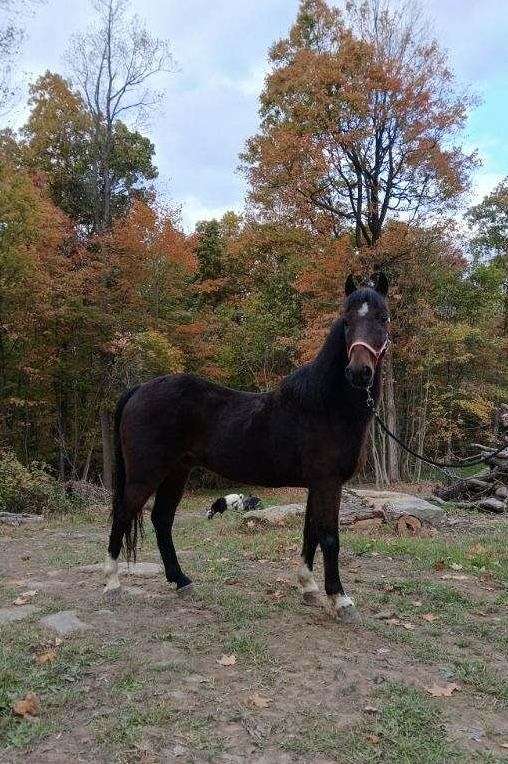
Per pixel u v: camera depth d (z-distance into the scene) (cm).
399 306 1659
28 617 397
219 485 1942
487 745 259
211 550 641
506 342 1981
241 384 2067
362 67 1551
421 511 850
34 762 239
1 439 1422
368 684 308
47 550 661
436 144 1548
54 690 293
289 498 1452
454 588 499
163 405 443
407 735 262
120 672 313
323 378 397
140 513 468
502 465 1138
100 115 1875
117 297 1602
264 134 1777
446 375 1911
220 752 245
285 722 268
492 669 335
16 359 1418
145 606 425
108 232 1700
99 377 1548
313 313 1642
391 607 443
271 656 338
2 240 1264
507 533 795
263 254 2023
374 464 1712
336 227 1728
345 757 244
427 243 1606
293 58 1719
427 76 1541
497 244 2447
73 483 1245
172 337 1664
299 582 457
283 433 414
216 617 405
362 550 639
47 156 2061
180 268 1655
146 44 2606
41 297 1361
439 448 2144
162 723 266
